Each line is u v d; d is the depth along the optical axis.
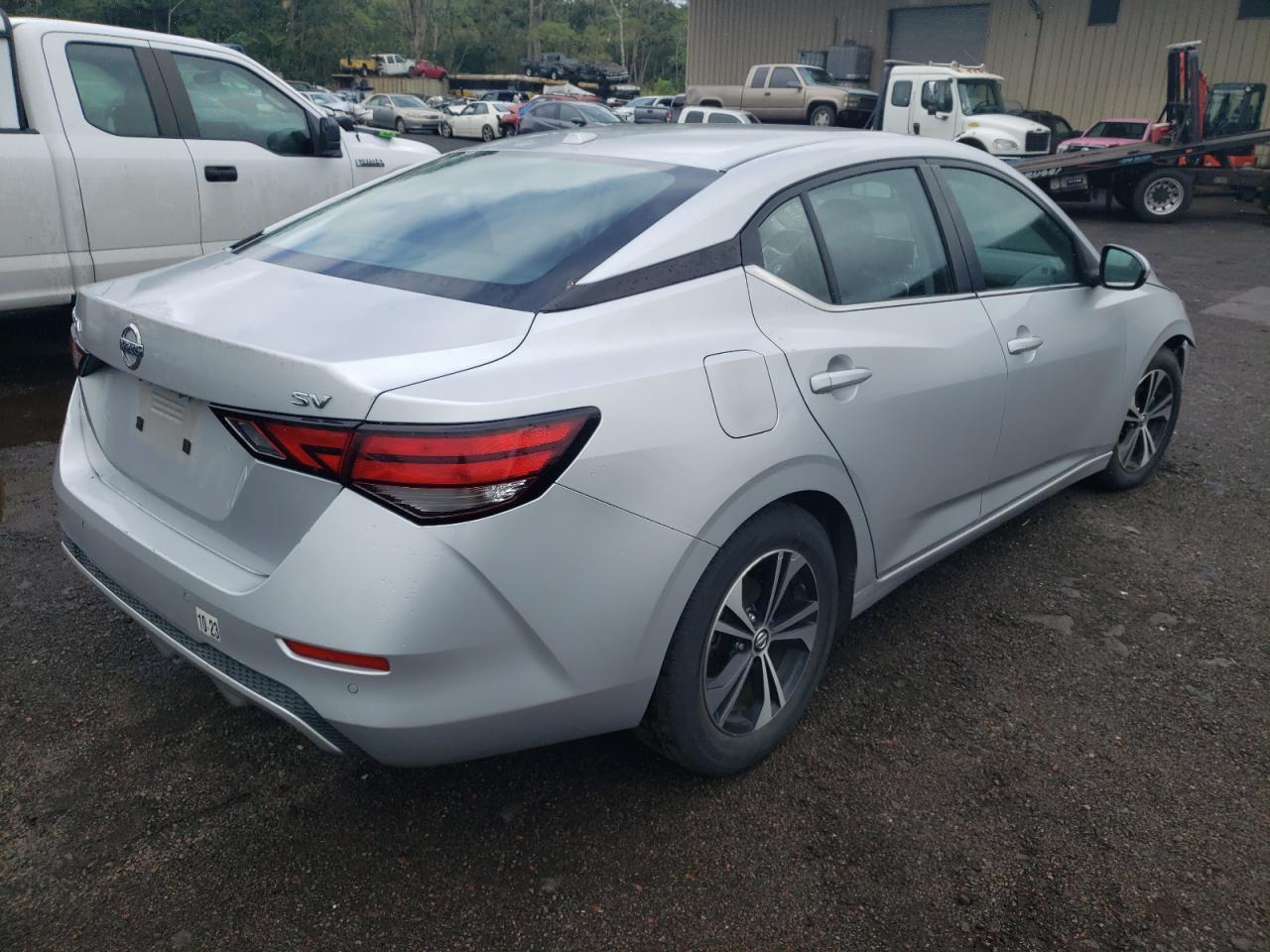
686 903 2.23
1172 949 2.14
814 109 24.03
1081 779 2.67
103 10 55.31
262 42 61.00
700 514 2.21
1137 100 24.02
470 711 2.02
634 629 2.17
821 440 2.52
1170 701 3.04
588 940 2.13
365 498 1.90
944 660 3.23
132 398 2.48
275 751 2.70
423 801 2.52
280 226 3.11
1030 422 3.51
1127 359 4.08
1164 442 4.73
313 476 1.94
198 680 2.99
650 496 2.13
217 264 2.79
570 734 2.23
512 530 1.94
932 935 2.16
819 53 28.52
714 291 2.43
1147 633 3.44
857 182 2.94
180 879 2.26
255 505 2.07
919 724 2.89
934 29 26.86
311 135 6.66
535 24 96.75
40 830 2.38
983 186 3.44
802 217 2.73
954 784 2.64
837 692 3.04
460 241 2.56
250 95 6.41
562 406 2.01
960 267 3.21
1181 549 4.09
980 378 3.13
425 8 85.56
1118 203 17.34
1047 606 3.60
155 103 5.90
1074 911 2.23
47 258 5.50
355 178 7.02
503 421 1.92
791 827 2.47
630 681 2.22
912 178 3.14
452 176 3.08
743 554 2.38
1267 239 14.60
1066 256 3.78
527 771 2.64
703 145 2.91
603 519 2.06
